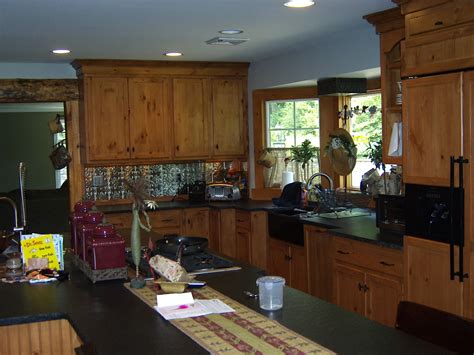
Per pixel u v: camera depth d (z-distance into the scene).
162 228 6.27
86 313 2.43
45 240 3.23
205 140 6.68
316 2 3.68
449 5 3.27
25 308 2.56
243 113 6.82
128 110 6.33
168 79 6.48
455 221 3.28
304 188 5.82
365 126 5.72
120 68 6.25
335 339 2.01
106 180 6.62
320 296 4.92
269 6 3.74
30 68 6.27
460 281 3.28
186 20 4.12
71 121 6.45
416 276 3.60
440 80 3.34
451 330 2.05
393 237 4.00
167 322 2.26
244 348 1.94
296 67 5.78
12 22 4.09
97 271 2.94
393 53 4.12
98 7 3.66
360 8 3.89
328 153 5.44
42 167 14.04
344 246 4.29
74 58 5.98
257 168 6.80
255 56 6.11
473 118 3.15
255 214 5.93
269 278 2.44
